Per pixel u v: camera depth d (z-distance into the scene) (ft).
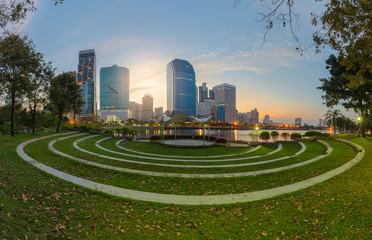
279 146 94.89
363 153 54.49
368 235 15.47
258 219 20.75
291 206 23.58
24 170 34.50
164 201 25.76
